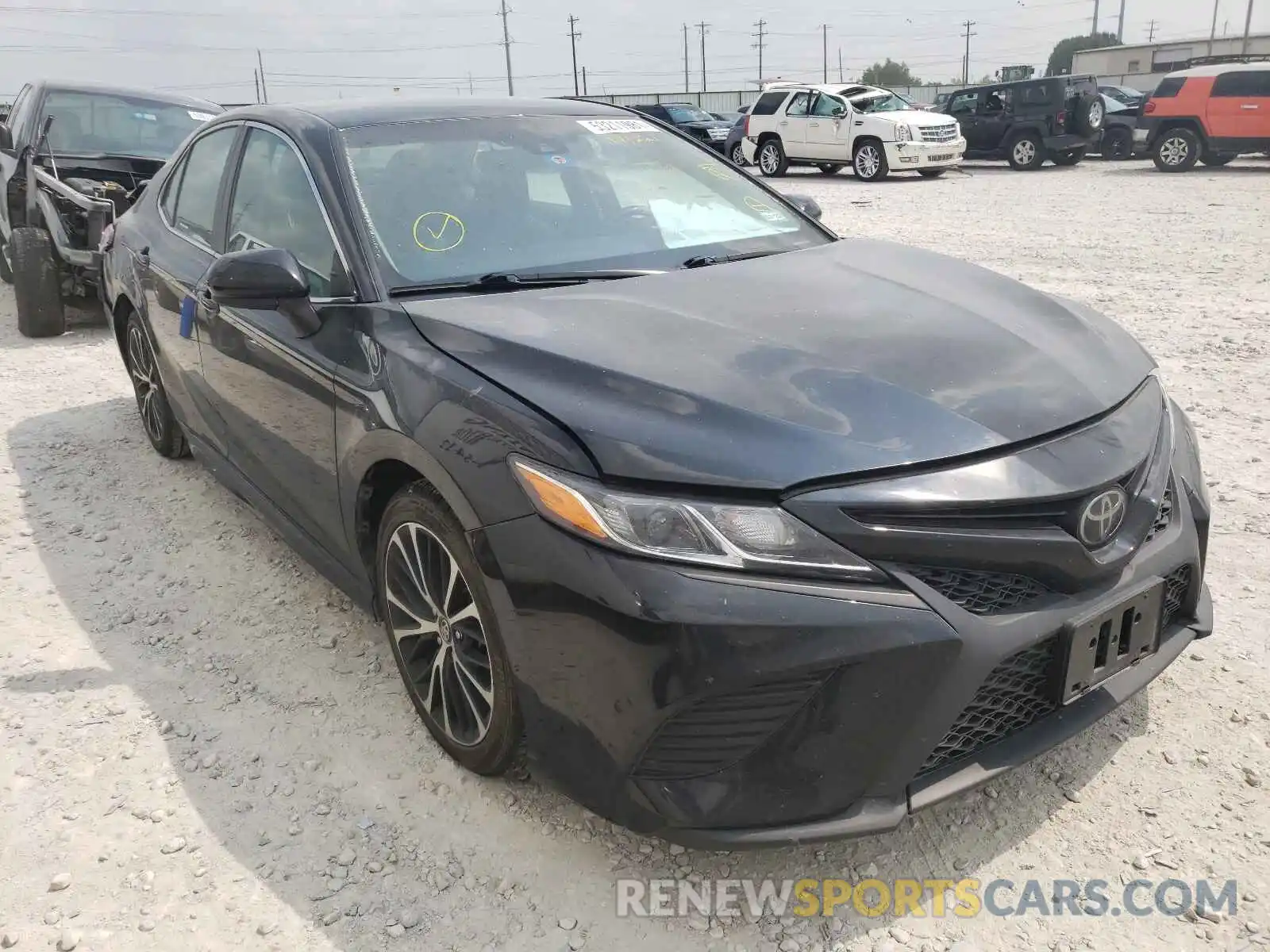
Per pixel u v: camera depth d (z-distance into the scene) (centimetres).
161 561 386
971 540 201
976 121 2094
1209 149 1764
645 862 235
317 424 288
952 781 210
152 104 846
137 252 443
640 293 278
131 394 591
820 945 212
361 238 290
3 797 260
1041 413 222
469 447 226
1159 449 242
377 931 218
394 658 285
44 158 752
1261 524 380
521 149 339
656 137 380
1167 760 259
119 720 290
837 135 1970
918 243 1076
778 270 301
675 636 192
